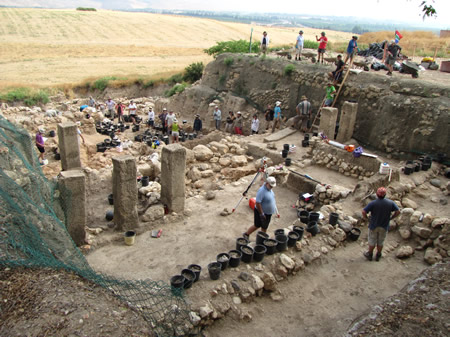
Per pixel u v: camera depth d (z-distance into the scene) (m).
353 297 7.07
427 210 9.86
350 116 14.34
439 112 12.82
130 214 9.04
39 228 6.35
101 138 19.11
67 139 11.88
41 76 35.47
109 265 7.75
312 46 28.00
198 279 6.93
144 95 32.97
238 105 20.69
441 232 8.31
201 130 21.61
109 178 12.46
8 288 5.08
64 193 7.93
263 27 88.25
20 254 5.62
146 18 82.88
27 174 7.69
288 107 18.67
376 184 10.29
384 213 7.67
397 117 13.91
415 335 5.22
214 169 13.93
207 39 66.69
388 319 5.71
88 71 38.84
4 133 8.34
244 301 6.68
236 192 11.59
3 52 46.78
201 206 10.60
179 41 63.56
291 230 8.52
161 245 8.55
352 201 10.07
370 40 29.64
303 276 7.57
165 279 7.26
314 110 17.34
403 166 12.45
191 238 8.88
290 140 15.99
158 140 18.17
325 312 6.70
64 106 24.41
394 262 8.12
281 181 12.31
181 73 33.97
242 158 13.99
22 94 26.42
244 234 8.66
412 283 6.75
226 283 6.84
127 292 6.04
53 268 5.77
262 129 19.22
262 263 7.48
